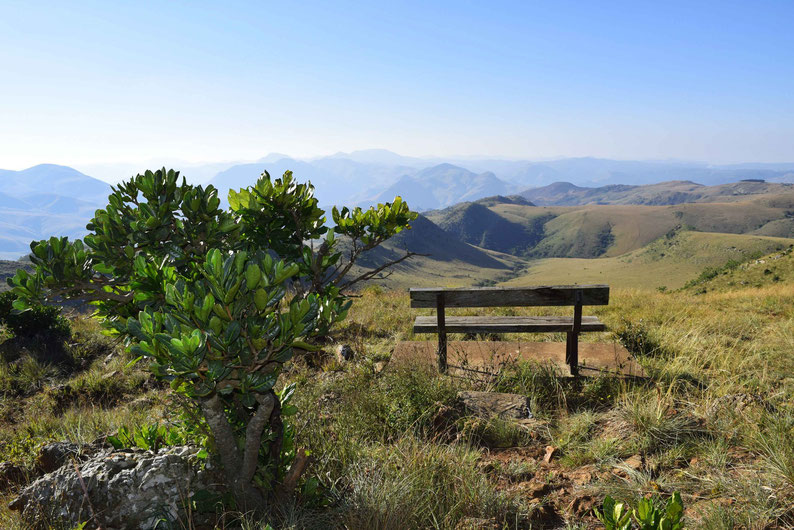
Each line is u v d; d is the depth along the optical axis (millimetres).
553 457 3635
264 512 2682
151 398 6176
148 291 2625
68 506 2627
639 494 2898
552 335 7402
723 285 43188
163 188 3045
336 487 3131
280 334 2383
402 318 9367
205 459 2834
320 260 3309
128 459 2848
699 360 5734
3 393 6879
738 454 3334
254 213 3439
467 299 5711
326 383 5387
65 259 2738
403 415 4086
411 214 3854
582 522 2744
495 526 2727
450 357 6078
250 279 2184
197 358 2117
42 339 8508
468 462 3359
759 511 2607
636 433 3732
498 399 4504
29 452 3961
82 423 5121
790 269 39688
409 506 2768
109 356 8047
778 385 4773
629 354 5988
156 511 2582
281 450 3031
